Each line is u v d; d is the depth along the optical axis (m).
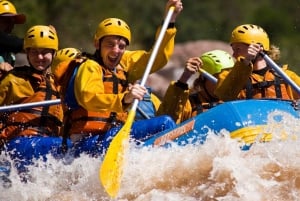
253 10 73.88
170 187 16.52
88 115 18.48
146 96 21.72
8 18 25.16
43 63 20.53
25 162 19.36
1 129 20.38
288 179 15.84
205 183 16.11
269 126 16.52
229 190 15.82
